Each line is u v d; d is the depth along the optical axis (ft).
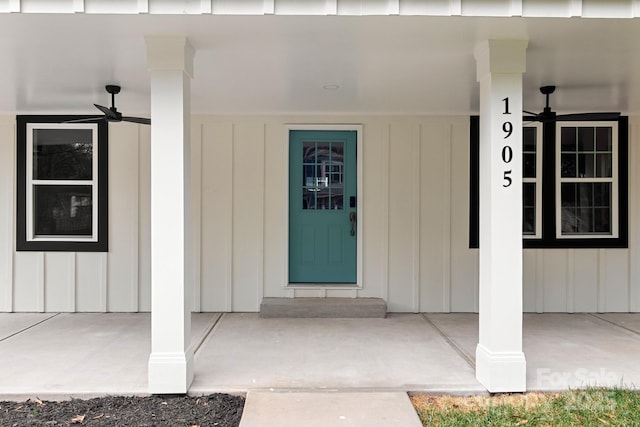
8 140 20.06
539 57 12.60
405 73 14.14
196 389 11.50
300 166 20.36
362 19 10.02
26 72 14.16
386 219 20.16
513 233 11.37
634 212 20.40
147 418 10.19
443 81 15.07
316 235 20.44
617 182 20.30
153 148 11.13
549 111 15.62
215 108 19.22
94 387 11.60
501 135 11.32
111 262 20.08
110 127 20.07
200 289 20.06
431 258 20.24
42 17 9.89
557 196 20.22
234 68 13.66
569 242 20.22
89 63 13.28
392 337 16.31
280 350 14.74
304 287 20.16
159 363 11.21
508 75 11.30
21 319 18.84
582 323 18.39
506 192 11.35
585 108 19.26
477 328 17.57
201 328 17.37
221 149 20.10
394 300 20.20
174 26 10.45
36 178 20.15
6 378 12.24
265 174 20.13
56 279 20.03
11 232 20.03
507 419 10.15
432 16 9.88
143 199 20.12
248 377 12.34
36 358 13.89
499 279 11.39
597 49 11.96
